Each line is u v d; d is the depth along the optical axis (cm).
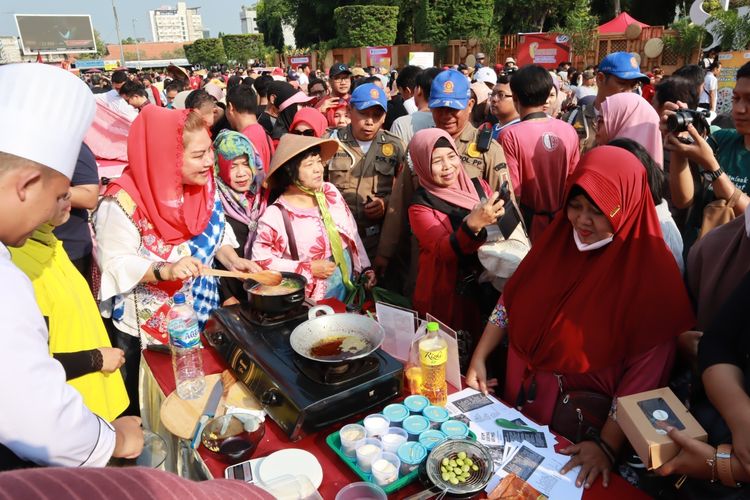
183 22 13850
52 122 106
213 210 224
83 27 5559
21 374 93
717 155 263
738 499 119
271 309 176
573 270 158
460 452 129
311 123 390
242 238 273
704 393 147
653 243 146
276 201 246
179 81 875
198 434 144
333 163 336
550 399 161
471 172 278
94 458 112
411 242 306
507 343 199
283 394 142
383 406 154
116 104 712
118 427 131
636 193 146
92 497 51
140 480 56
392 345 181
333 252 247
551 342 157
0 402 92
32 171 102
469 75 929
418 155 238
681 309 144
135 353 215
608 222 147
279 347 163
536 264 169
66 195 117
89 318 174
